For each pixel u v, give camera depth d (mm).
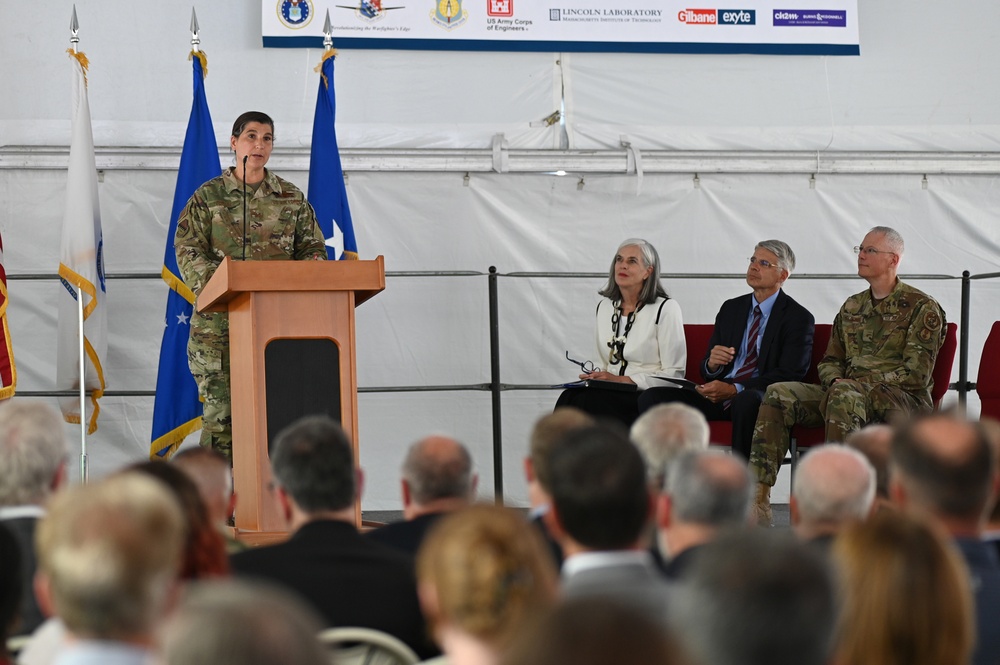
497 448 14078
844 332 11969
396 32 14570
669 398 11750
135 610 2746
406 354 14727
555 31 14805
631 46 14852
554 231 14883
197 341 10719
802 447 11570
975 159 15180
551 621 1742
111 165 14070
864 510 5062
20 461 4926
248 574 4688
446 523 2967
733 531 2561
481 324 14828
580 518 4164
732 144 15039
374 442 14703
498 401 14141
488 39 14695
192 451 5750
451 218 14766
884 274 11812
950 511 4648
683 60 15016
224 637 1823
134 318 14242
